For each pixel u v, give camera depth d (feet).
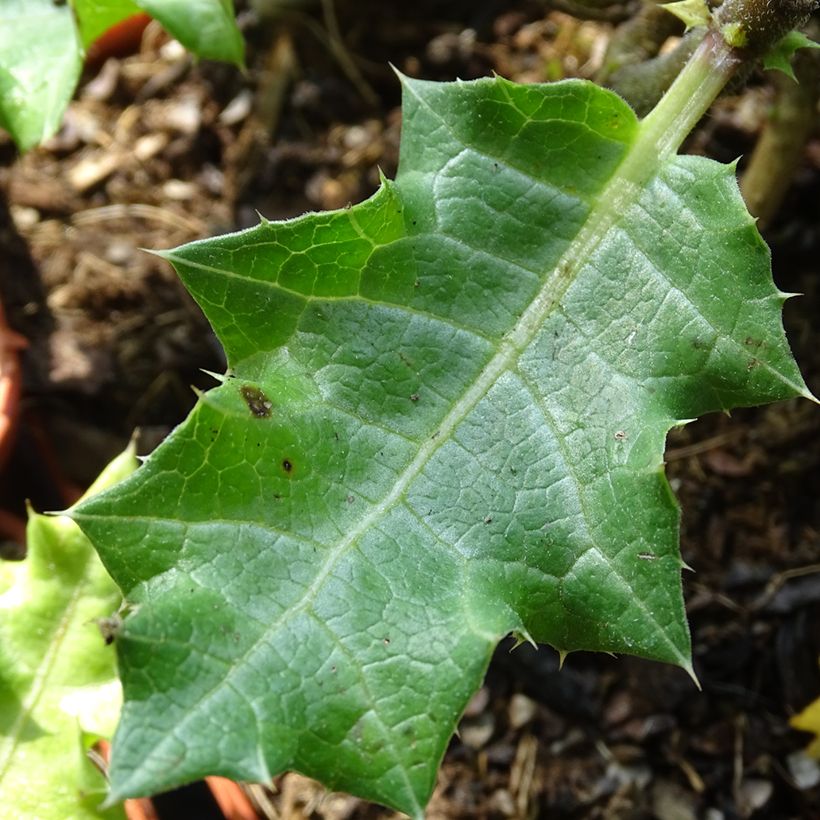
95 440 1.30
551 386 0.89
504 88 0.90
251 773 0.75
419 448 0.87
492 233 0.91
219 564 0.81
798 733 1.13
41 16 1.10
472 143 0.91
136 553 0.80
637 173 0.91
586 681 1.15
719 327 0.88
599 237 0.91
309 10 1.45
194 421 0.82
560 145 0.91
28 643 1.01
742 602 1.17
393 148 1.42
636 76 1.03
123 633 0.77
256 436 0.84
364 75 1.48
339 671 0.79
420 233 0.90
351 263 0.88
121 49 1.52
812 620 1.16
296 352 0.87
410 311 0.89
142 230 1.40
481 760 1.14
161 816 1.12
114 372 1.31
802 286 1.30
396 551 0.84
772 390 0.87
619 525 0.85
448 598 0.83
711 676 1.15
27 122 1.06
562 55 1.47
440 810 1.12
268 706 0.77
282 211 1.41
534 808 1.12
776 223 1.32
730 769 1.12
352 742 0.78
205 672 0.78
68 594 1.02
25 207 1.41
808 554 1.18
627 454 0.87
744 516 1.20
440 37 1.50
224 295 0.86
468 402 0.89
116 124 1.50
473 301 0.90
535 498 0.87
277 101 1.46
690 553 1.19
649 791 1.12
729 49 0.92
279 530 0.83
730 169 0.90
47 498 1.29
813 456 1.21
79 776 0.97
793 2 0.90
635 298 0.90
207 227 1.40
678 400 0.88
